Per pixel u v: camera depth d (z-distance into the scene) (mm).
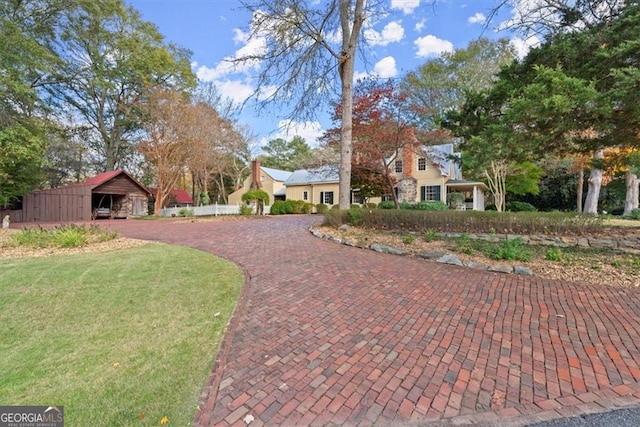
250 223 12859
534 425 1808
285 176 31234
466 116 7098
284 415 1888
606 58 5035
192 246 7574
